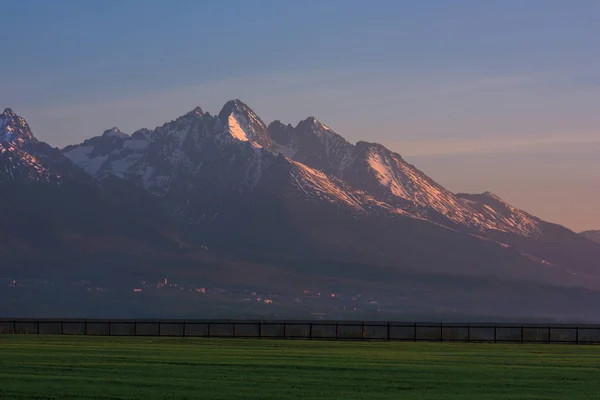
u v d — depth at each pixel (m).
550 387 62.34
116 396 55.03
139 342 106.38
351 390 59.47
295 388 60.09
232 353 88.06
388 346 104.38
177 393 56.56
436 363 79.25
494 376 68.69
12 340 109.25
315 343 109.00
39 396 54.72
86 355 83.00
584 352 95.75
